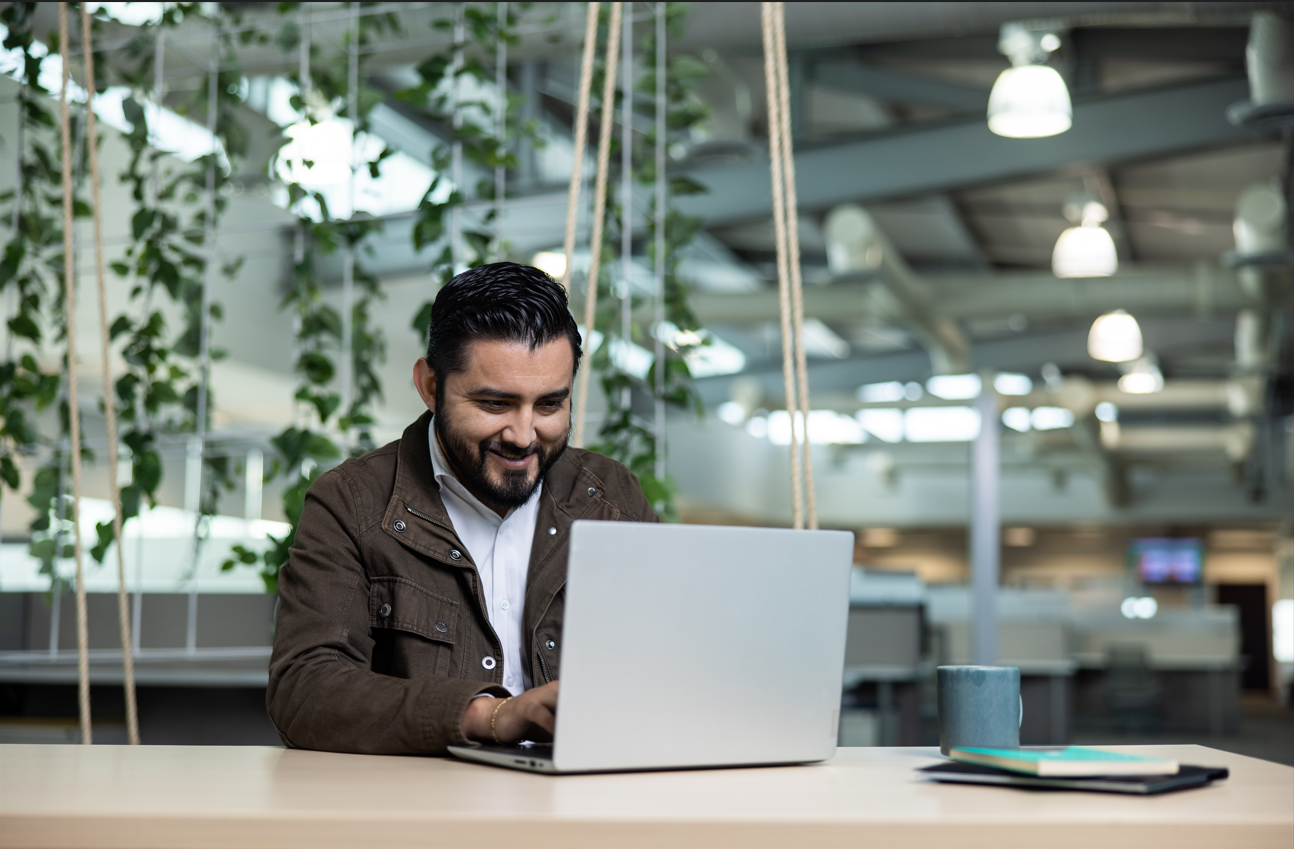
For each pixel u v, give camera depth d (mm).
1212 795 969
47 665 4059
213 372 6391
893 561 19500
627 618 1085
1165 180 8180
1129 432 14562
